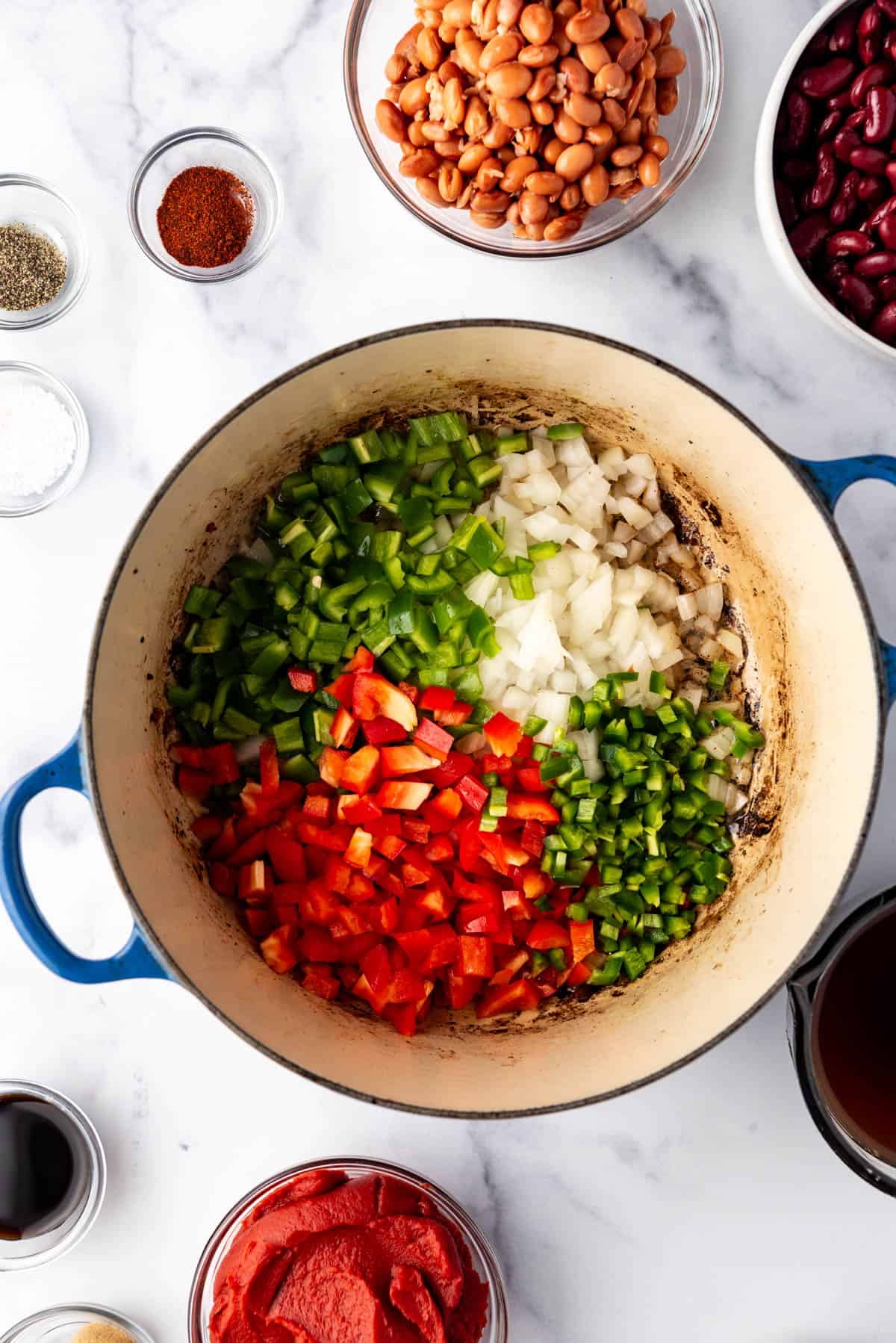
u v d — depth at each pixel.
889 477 0.70
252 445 0.72
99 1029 0.78
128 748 0.70
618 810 0.75
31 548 0.79
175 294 0.79
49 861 0.79
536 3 0.71
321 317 0.78
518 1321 0.77
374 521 0.77
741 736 0.77
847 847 0.69
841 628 0.71
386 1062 0.71
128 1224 0.78
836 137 0.74
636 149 0.73
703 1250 0.78
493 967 0.75
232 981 0.71
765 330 0.78
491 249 0.76
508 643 0.76
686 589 0.78
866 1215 0.78
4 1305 0.78
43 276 0.79
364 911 0.73
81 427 0.79
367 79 0.78
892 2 0.72
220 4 0.78
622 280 0.78
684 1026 0.71
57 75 0.78
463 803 0.74
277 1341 0.72
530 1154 0.78
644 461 0.77
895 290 0.75
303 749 0.75
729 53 0.78
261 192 0.79
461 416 0.76
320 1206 0.73
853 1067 0.73
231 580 0.76
